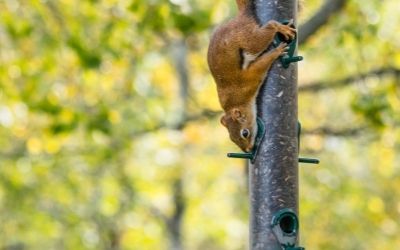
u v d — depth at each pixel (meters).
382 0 17.11
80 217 23.39
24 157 21.12
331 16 15.48
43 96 17.17
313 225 23.53
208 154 25.80
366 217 23.36
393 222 23.64
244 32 8.56
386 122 16.80
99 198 23.47
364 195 23.19
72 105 17.66
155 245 26.64
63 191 22.44
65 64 17.80
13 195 21.88
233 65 8.62
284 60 8.55
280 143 8.60
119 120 19.06
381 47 17.81
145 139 24.47
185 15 15.14
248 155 8.66
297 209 8.61
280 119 8.61
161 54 19.53
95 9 16.11
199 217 28.23
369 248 23.55
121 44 16.44
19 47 17.22
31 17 16.20
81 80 17.97
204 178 27.02
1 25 16.69
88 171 22.92
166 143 24.38
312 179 22.86
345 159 23.27
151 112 19.34
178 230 26.52
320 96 20.81
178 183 26.45
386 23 17.73
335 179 22.92
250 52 8.54
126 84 18.53
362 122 18.52
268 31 8.45
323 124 20.02
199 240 31.86
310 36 15.51
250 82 8.60
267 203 8.59
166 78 21.52
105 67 18.30
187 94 20.53
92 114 17.50
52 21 16.28
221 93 8.80
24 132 19.59
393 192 23.66
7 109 18.78
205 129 21.56
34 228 23.23
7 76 17.38
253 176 8.66
